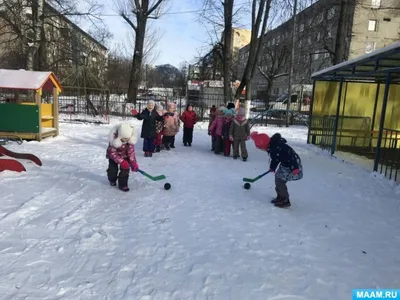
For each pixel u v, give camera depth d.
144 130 9.20
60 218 4.58
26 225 4.31
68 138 11.86
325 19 21.94
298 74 38.91
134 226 4.48
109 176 6.14
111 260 3.58
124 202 5.38
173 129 10.58
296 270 3.60
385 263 3.86
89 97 22.16
